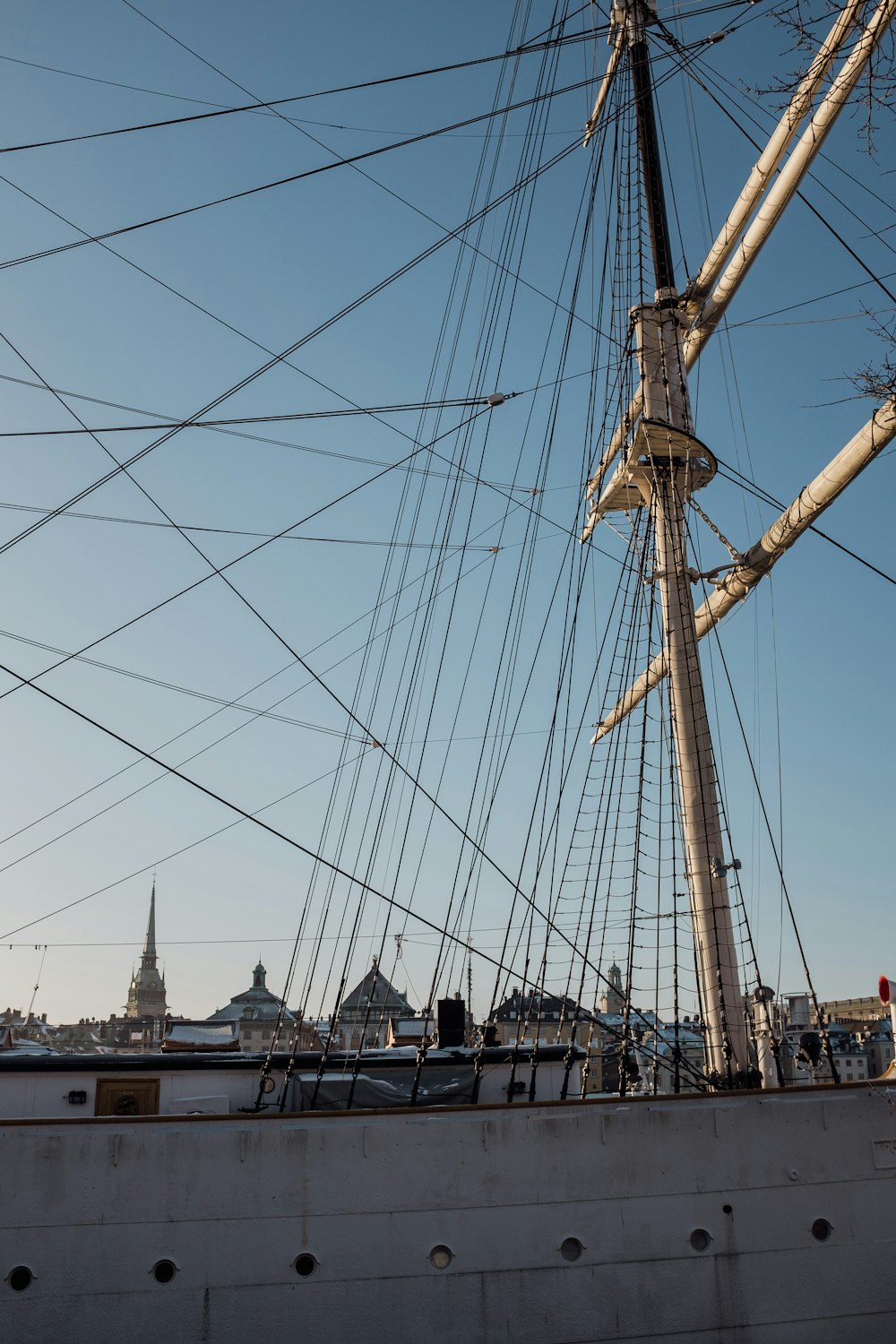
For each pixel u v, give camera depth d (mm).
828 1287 12289
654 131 23203
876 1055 52938
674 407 20906
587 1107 12445
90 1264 11305
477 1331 11617
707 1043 16609
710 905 17266
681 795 18266
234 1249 11508
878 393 10477
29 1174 11477
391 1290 11609
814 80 10828
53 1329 11125
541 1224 12000
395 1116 12156
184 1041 23125
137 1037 77562
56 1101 13828
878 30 9883
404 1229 11797
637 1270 12008
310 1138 11938
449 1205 11922
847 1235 12469
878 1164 12750
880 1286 12375
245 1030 85688
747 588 20625
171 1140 11734
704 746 18344
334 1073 14609
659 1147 12406
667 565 19594
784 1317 12117
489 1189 12023
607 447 21516
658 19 23312
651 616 18828
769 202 19312
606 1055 18000
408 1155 12023
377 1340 11461
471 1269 11773
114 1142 11664
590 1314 11812
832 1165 12664
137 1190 11562
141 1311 11250
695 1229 12195
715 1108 12633
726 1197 12352
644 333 21391
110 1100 13977
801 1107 12820
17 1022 76188
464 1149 12125
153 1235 11453
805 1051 14531
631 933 15977
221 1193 11648
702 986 16969
